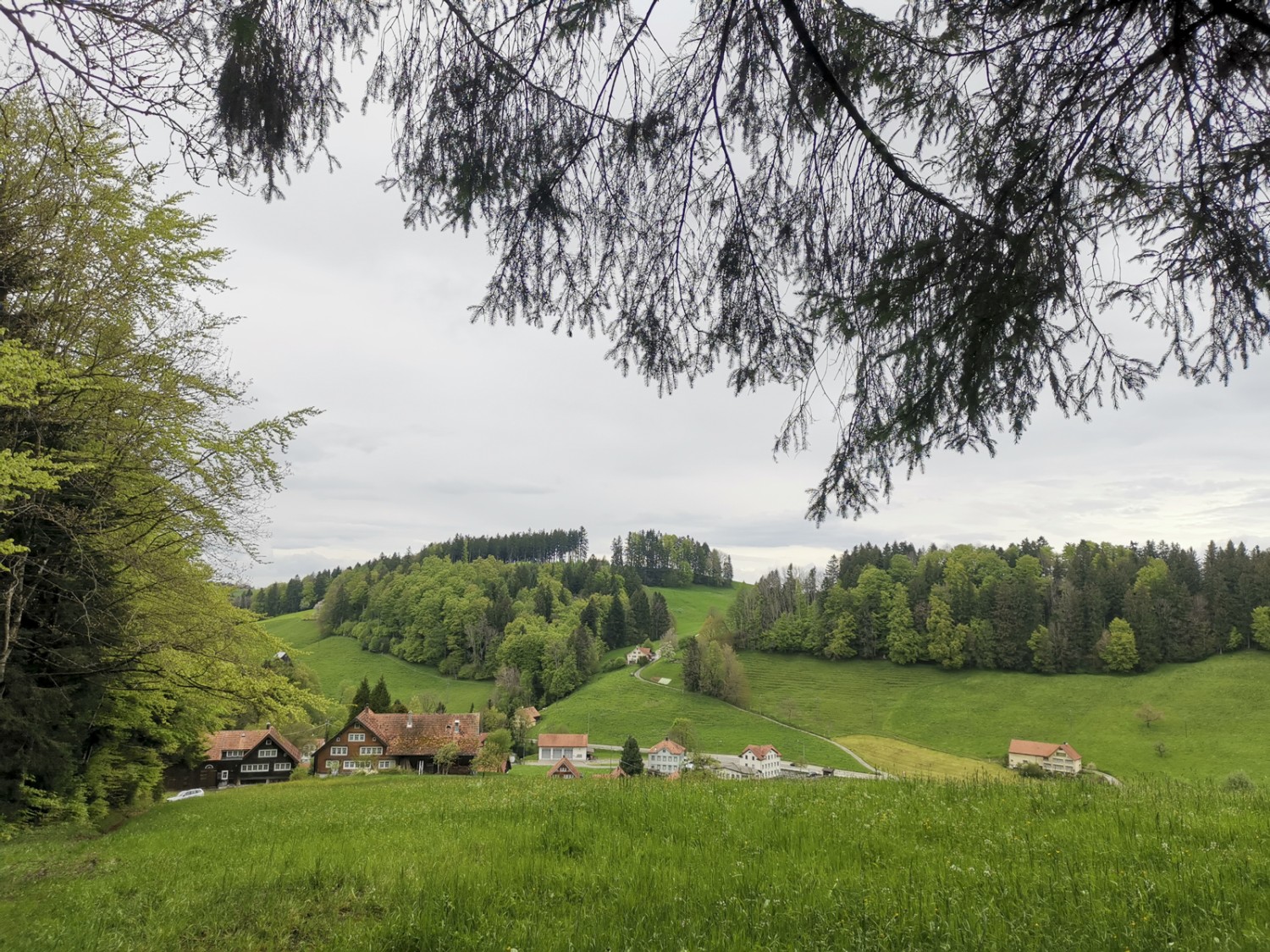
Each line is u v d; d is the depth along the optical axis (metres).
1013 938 3.79
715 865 6.06
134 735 26.06
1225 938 3.58
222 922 5.84
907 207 3.90
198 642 18.08
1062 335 3.68
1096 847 5.95
